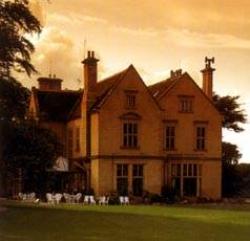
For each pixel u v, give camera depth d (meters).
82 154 57.78
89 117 57.22
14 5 38.00
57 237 24.78
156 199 55.22
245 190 65.31
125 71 56.81
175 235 25.86
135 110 56.69
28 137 40.88
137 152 56.59
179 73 62.66
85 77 57.62
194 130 59.00
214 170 59.22
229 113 71.81
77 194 52.09
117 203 51.38
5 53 37.25
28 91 38.88
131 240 24.22
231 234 26.50
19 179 50.03
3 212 34.19
